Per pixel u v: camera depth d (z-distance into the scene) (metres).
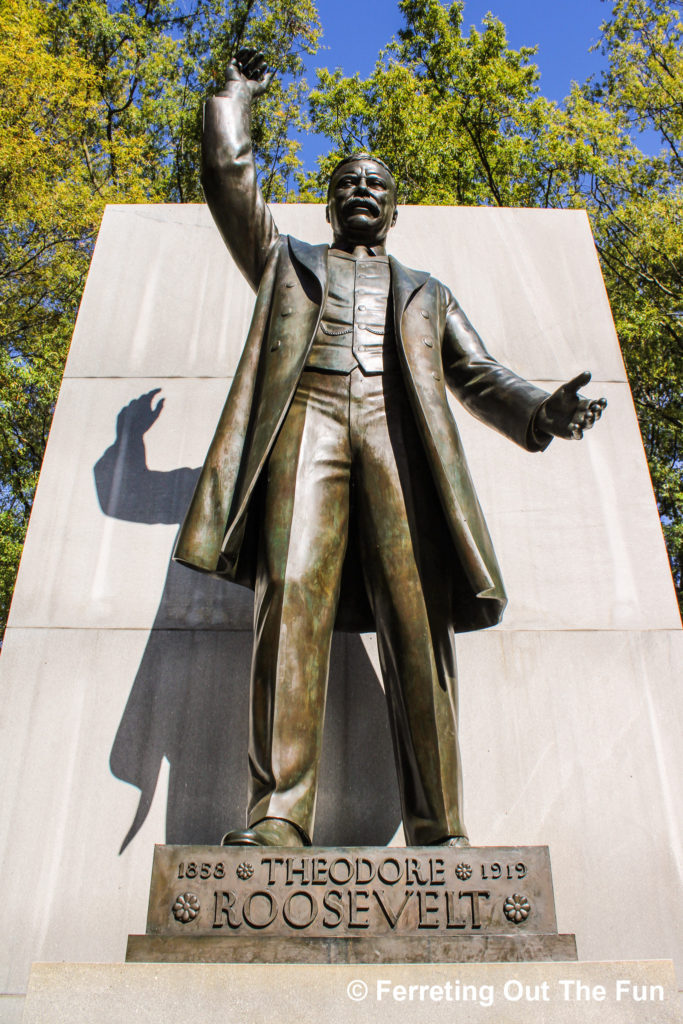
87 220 14.30
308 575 3.44
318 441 3.73
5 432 14.99
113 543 4.86
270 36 21.84
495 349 5.70
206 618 4.61
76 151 18.28
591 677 4.52
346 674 4.44
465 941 2.63
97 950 3.72
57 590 4.69
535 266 6.07
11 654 4.48
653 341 16.98
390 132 20.33
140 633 4.57
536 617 4.69
